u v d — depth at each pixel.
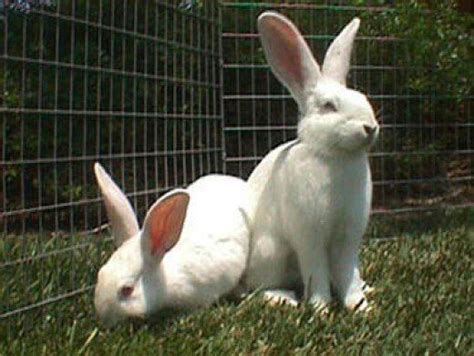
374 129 1.06
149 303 1.00
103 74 1.29
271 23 1.13
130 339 0.95
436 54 1.86
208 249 1.07
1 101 1.45
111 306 0.99
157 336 0.97
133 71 1.37
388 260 1.41
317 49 1.84
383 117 1.84
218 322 1.02
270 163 1.15
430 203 1.92
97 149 1.28
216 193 1.16
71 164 1.38
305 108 1.11
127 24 1.39
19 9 1.18
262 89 1.88
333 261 1.11
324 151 1.07
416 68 1.86
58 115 1.27
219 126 1.71
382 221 1.77
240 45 1.88
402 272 1.32
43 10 1.21
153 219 0.99
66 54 1.37
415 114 1.87
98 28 1.25
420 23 1.85
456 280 1.29
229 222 1.12
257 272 1.14
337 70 1.13
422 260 1.42
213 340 0.96
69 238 1.35
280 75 1.14
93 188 1.54
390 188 1.87
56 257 1.24
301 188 1.08
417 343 0.97
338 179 1.07
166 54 1.47
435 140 1.89
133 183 1.43
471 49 1.89
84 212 1.50
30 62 1.10
